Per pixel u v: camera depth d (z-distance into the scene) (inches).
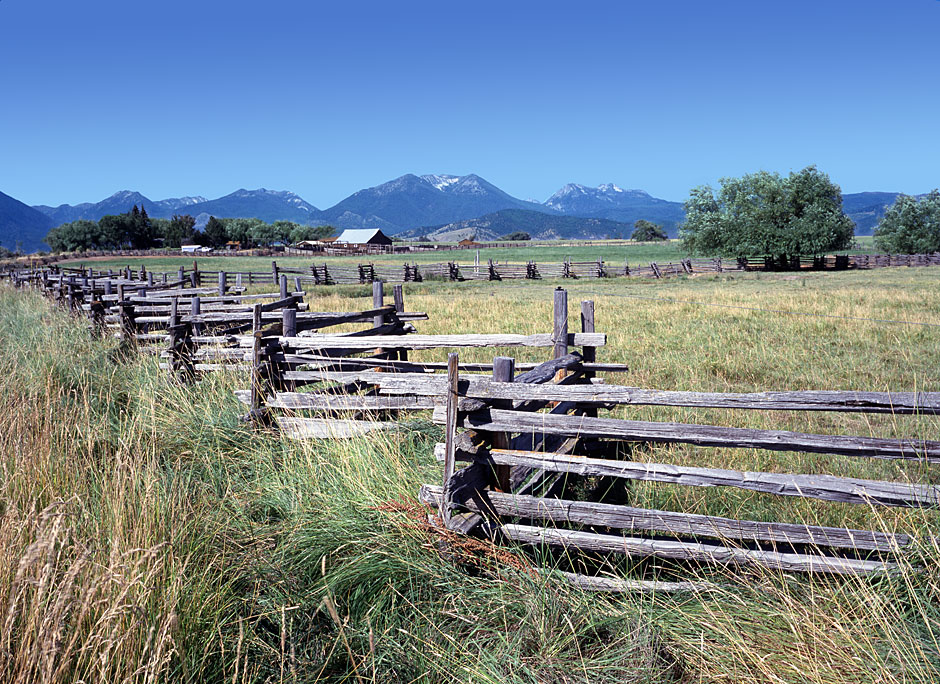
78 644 101.3
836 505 176.6
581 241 5900.6
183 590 119.0
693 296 959.0
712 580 137.8
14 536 115.9
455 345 241.3
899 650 104.4
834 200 1920.5
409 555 149.3
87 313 537.6
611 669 117.7
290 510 178.4
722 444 132.3
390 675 121.3
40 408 203.8
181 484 171.8
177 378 320.8
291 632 127.0
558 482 186.1
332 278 1744.6
